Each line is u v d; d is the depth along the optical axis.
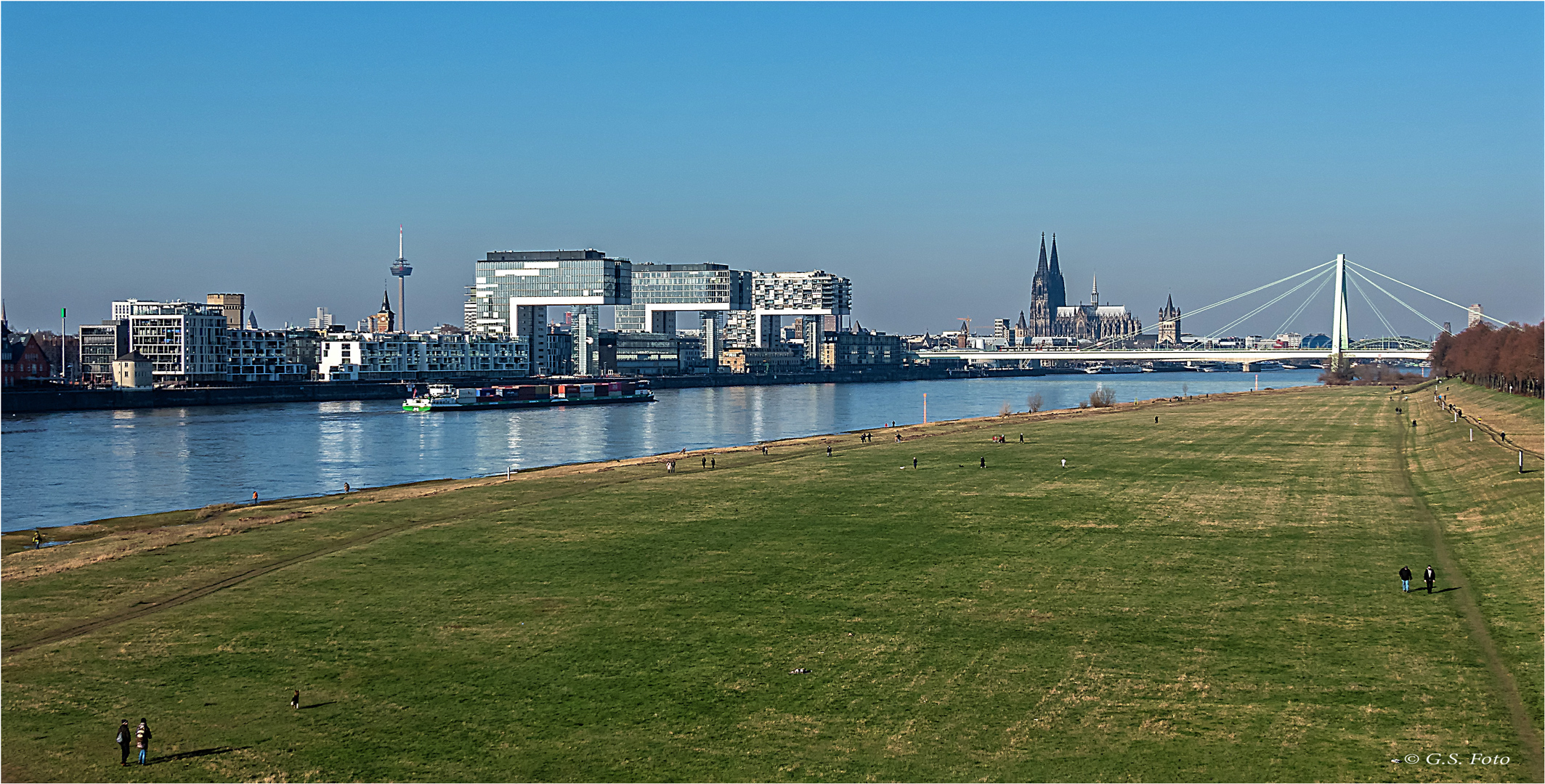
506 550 126.88
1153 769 67.94
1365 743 70.50
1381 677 81.31
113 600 106.06
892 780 67.25
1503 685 79.06
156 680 84.56
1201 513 147.88
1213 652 88.00
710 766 69.44
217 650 91.38
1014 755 70.31
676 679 84.06
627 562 120.38
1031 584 109.62
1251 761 68.50
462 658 88.81
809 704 78.81
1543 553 113.31
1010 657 87.81
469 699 80.44
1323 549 123.50
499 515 149.88
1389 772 66.69
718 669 85.88
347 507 158.25
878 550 125.25
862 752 71.12
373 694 81.56
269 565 120.31
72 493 192.62
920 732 73.88
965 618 98.06
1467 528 132.25
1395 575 110.62
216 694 81.81
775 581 111.69
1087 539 130.88
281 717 77.56
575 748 72.31
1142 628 94.56
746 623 97.50
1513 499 143.00
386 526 142.75
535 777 68.25
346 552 126.06
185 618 99.94
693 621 98.06
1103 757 69.69
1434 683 79.81
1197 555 121.62
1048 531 136.00
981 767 68.81
